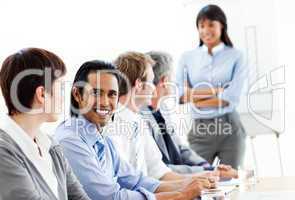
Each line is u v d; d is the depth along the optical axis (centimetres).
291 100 448
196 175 266
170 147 316
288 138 456
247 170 255
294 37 446
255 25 447
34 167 167
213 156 418
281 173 445
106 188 210
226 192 209
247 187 226
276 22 444
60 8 411
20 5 390
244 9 446
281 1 448
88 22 425
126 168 244
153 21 453
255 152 460
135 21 449
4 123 169
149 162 283
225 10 449
